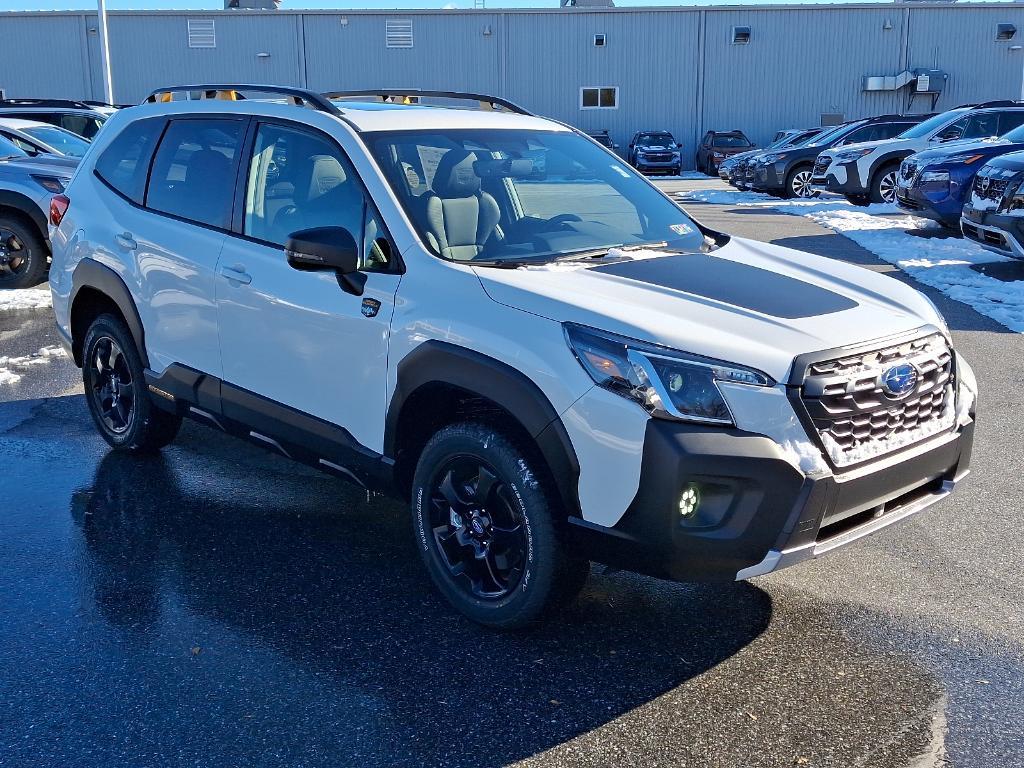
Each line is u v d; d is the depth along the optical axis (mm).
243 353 4258
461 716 3043
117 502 4742
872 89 37344
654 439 2977
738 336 3123
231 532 4414
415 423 3697
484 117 4562
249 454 5430
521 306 3307
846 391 3123
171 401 4750
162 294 4652
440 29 37469
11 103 16891
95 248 5051
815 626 3598
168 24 37188
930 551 4230
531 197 4266
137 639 3494
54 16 36906
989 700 3123
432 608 3736
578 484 3125
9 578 3953
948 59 37531
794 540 3025
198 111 4746
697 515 3000
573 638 3520
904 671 3295
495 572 3539
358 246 3863
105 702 3107
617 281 3527
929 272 10844
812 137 22812
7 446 5516
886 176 18156
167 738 2926
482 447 3371
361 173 3898
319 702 3117
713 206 19656
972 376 3857
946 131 17562
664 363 3016
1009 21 37219
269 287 4070
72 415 6102
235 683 3221
